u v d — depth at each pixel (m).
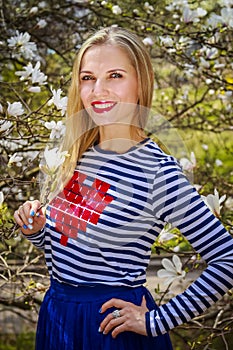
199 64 3.14
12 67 3.93
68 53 3.81
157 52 3.88
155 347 1.64
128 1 3.55
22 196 3.21
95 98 1.67
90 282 1.59
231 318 2.64
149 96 1.73
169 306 1.57
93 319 1.57
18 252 3.41
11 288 3.00
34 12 3.33
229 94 3.59
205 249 1.57
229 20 2.85
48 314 1.66
